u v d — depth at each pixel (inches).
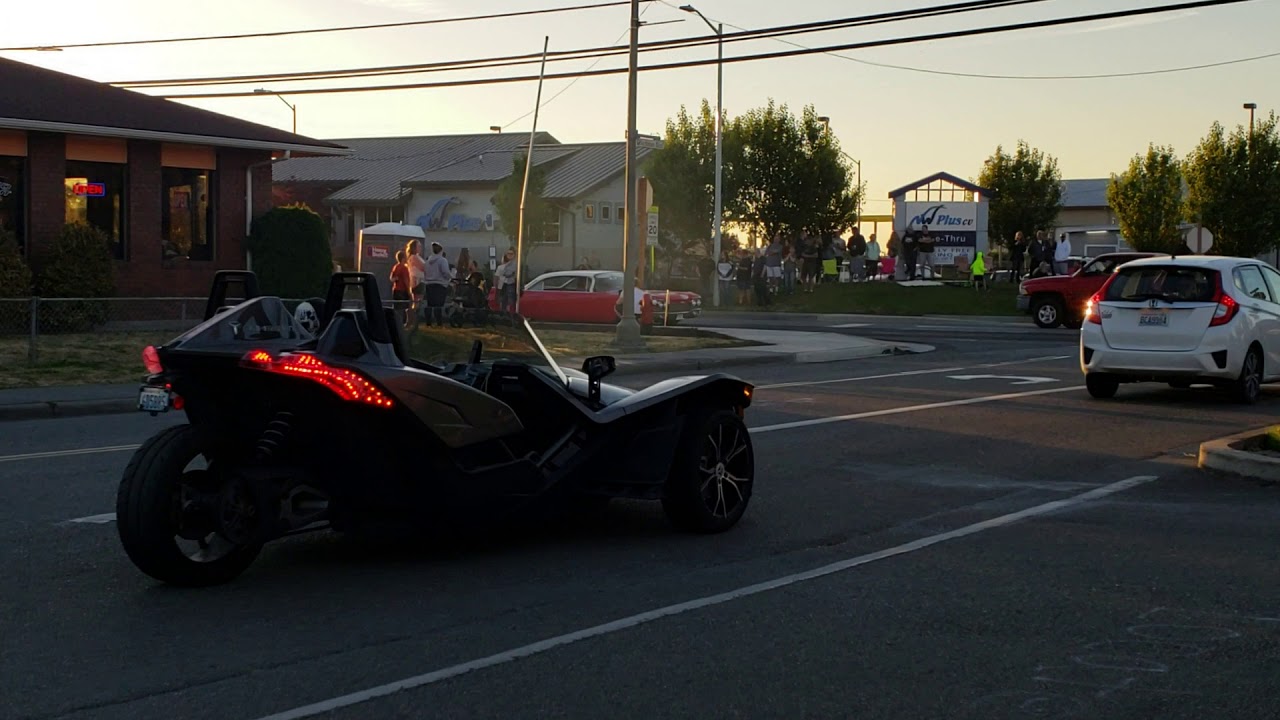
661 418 309.4
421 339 286.5
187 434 253.9
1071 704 191.3
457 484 270.8
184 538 261.4
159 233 1026.1
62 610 243.6
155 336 858.8
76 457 447.5
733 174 2004.2
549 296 1227.2
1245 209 2135.8
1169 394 637.3
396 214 2498.8
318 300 289.0
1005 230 2677.2
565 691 197.0
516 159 2201.0
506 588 261.6
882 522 331.0
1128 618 238.5
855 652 217.3
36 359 718.5
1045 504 354.6
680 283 2003.0
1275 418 538.9
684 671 207.0
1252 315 586.2
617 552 295.9
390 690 197.0
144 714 186.2
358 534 274.2
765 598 253.8
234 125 1077.8
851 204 2074.3
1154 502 356.8
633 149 927.7
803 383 710.5
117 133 967.6
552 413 299.7
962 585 264.2
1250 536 309.9
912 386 687.1
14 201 947.3
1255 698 193.8
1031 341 1085.8
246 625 233.5
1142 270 598.2
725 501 322.0
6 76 992.2
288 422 257.1
